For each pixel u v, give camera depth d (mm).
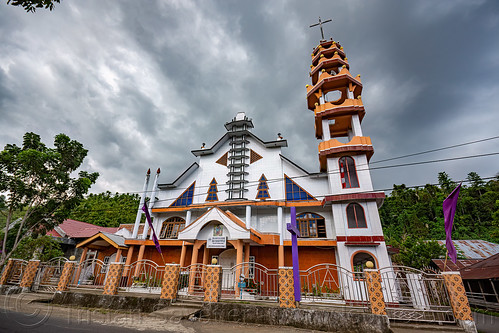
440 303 8750
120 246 19453
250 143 24234
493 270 16328
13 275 13258
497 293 16547
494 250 24562
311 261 17344
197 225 15258
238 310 9109
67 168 18672
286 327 8414
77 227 26000
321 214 18953
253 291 13641
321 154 18125
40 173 16656
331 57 23312
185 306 9930
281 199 20516
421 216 49812
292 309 8711
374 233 14930
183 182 24188
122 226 25156
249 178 22391
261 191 21453
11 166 16000
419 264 21969
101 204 46969
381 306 8273
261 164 22766
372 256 14484
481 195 51406
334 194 16672
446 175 63219
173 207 21734
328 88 20766
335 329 8094
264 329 8125
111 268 11367
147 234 21688
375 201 15742
